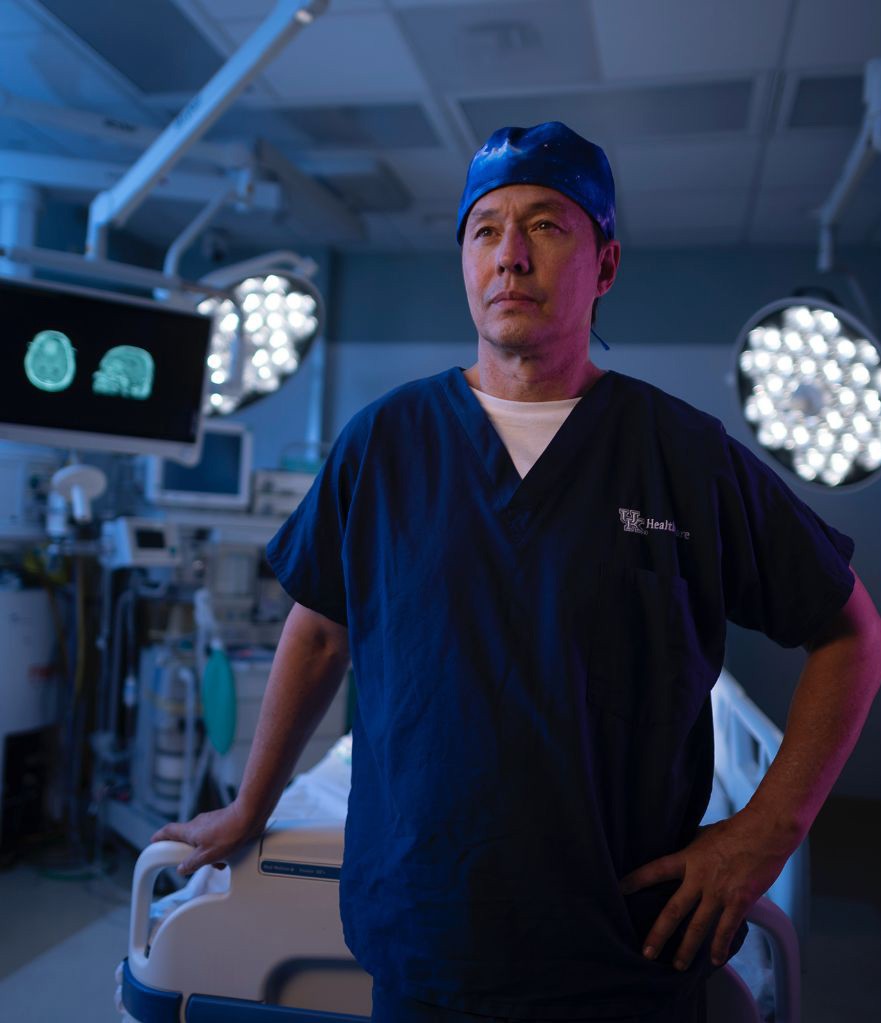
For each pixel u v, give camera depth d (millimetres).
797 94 2916
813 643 938
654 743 855
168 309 2426
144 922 1260
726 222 4160
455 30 2596
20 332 2252
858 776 4281
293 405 4727
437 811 825
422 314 4754
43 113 2684
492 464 904
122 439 2406
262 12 2516
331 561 1008
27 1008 2275
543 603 846
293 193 3424
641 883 849
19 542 3322
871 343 2094
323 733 3434
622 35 2598
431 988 822
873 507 4316
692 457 909
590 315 985
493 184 896
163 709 3166
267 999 1194
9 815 3338
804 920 1305
